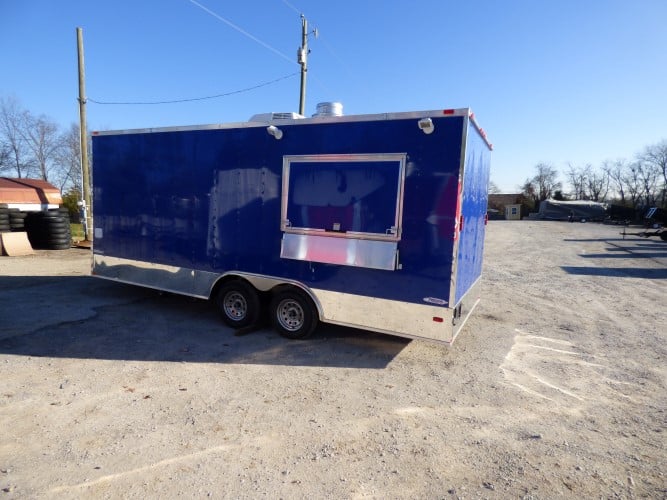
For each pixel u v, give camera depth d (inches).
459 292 173.8
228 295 225.3
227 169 217.8
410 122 169.0
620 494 102.6
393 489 102.3
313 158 191.2
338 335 219.6
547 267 500.1
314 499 97.9
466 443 123.7
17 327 218.8
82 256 502.9
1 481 100.2
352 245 183.5
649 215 1262.3
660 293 357.1
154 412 136.0
